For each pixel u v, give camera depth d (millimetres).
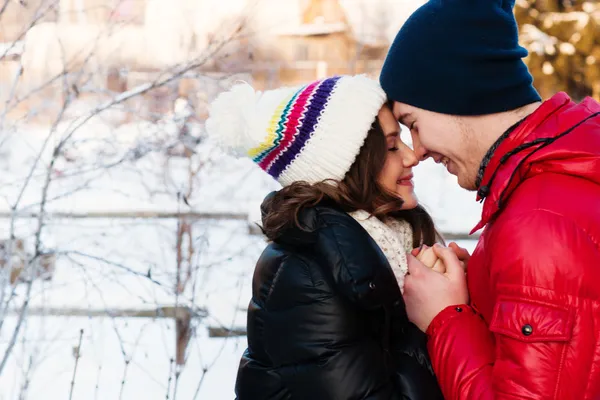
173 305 4320
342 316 1859
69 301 4348
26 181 3455
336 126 1973
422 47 1860
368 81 2016
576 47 10969
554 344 1599
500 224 1728
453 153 1895
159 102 4770
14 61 4023
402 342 1947
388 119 2045
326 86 2016
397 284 1882
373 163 2002
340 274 1832
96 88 3963
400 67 1905
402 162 2076
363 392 1836
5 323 4438
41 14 3559
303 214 1945
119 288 4684
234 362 4434
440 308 1940
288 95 2072
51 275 4121
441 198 8586
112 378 4180
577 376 1595
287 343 1914
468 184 1926
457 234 6781
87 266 4078
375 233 1985
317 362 1869
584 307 1604
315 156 1992
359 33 9516
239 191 6559
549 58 10984
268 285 1991
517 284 1644
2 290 3393
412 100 1897
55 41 4430
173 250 4824
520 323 1620
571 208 1655
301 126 1991
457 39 1822
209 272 4688
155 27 5566
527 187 1732
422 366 1916
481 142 1858
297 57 9906
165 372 4293
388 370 1868
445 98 1846
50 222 3996
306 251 1941
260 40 6930
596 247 1634
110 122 4414
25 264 3480
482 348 1837
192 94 4762
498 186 1756
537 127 1773
